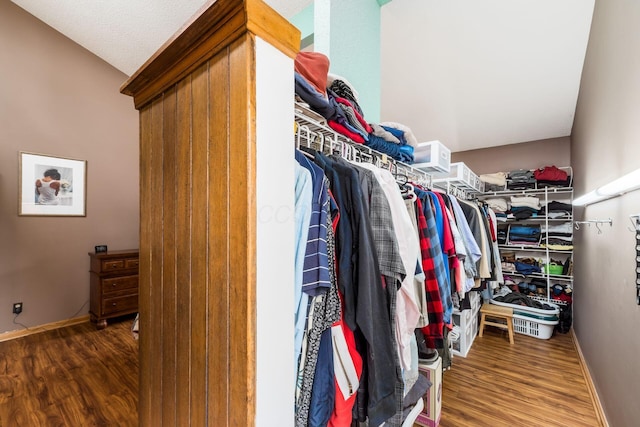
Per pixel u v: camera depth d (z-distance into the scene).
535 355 2.55
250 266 0.54
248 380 0.54
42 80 2.92
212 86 0.62
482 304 3.17
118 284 3.08
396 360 0.90
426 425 1.60
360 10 1.81
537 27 2.12
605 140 1.75
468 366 2.35
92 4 2.61
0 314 2.70
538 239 3.48
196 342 0.68
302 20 2.25
